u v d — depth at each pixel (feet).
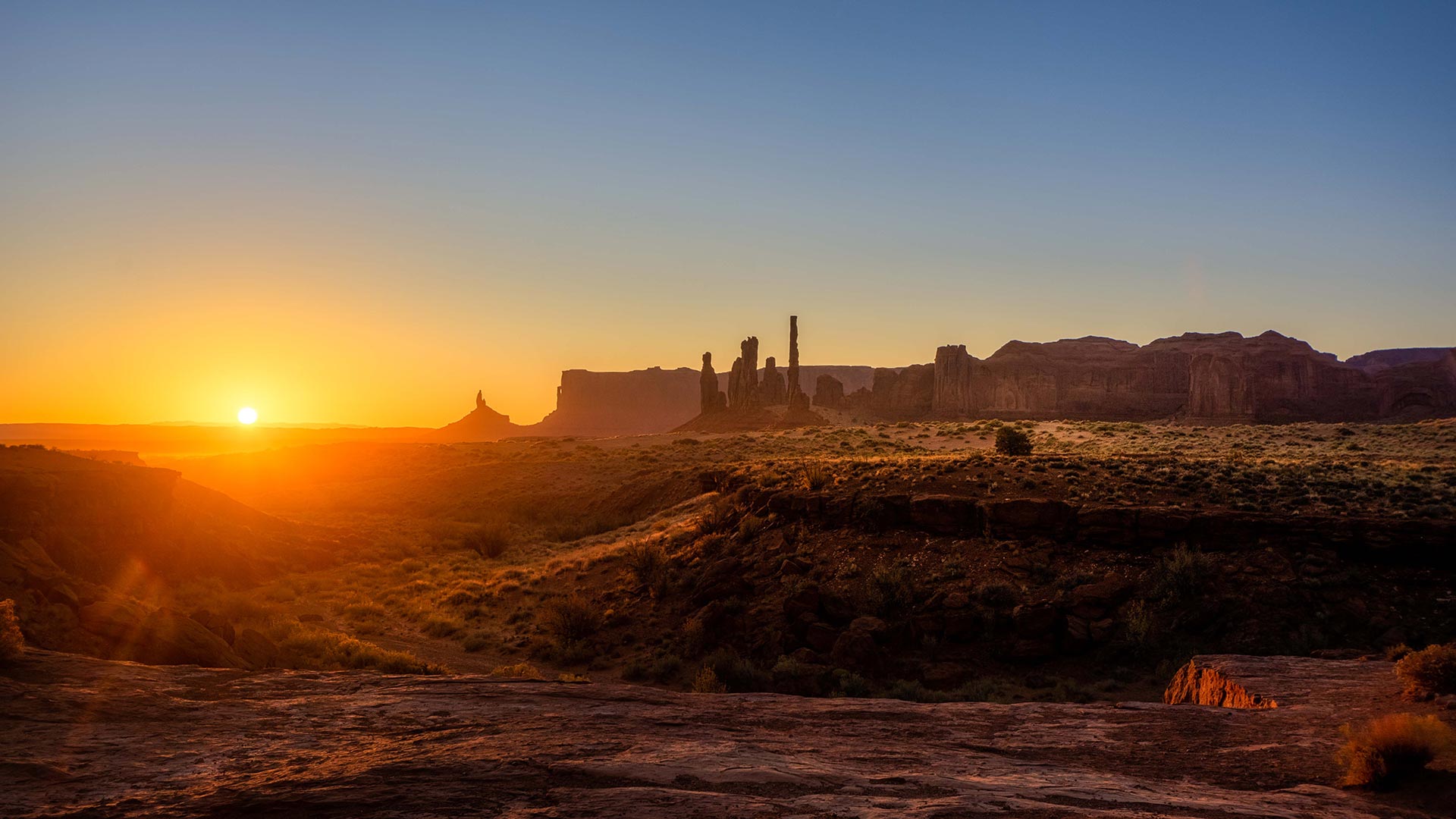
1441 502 116.88
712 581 121.39
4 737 29.73
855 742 36.35
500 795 26.11
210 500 182.91
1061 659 96.94
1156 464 145.69
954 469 144.36
